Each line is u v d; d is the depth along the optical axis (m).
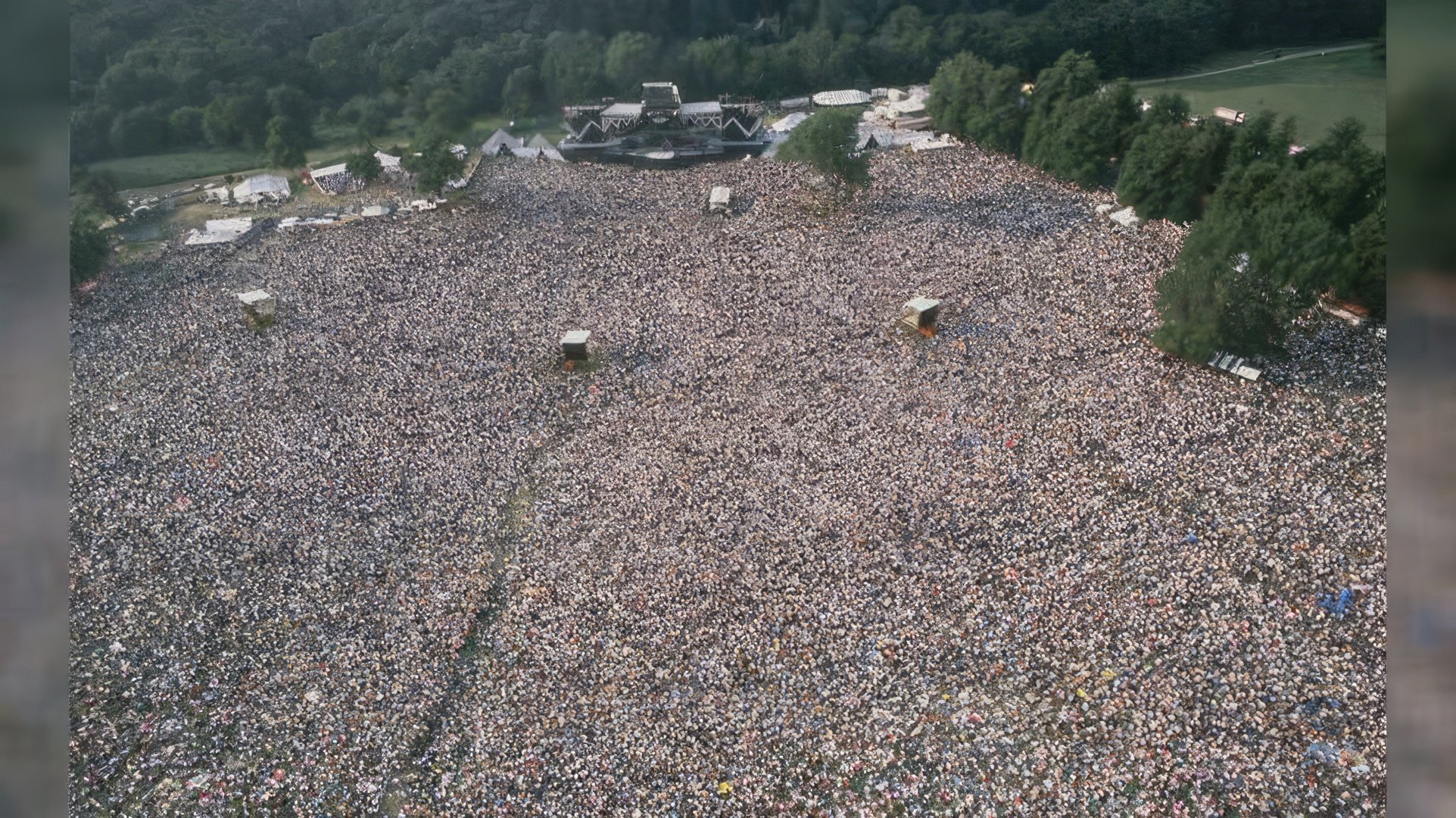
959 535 91.62
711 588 88.06
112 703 81.69
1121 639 79.88
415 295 143.50
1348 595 80.94
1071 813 68.69
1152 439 102.25
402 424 114.00
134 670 84.44
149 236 171.12
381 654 84.62
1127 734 73.00
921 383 115.31
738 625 84.31
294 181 186.38
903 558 89.50
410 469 106.50
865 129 196.50
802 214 162.00
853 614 84.44
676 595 87.69
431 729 78.31
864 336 125.81
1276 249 113.19
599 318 134.38
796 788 71.88
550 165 191.38
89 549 96.88
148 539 98.06
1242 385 110.31
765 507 97.00
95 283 153.00
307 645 85.81
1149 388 111.06
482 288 144.38
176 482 105.81
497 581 91.50
